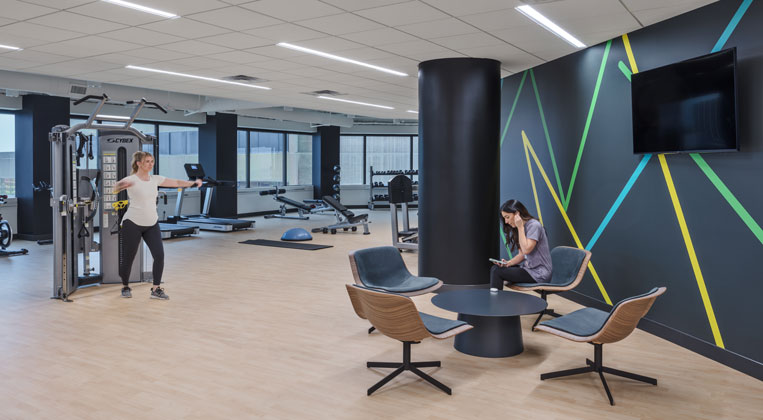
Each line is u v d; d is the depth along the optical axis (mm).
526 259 4762
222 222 11453
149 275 6609
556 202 6016
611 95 5031
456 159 5852
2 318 4918
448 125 5871
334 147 16625
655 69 4289
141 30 4926
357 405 3158
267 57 6066
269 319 4941
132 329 4613
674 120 4125
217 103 10859
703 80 3844
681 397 3277
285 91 8734
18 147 9812
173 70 6891
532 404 3176
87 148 6250
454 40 5156
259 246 9398
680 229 4246
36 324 4734
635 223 4746
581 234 5531
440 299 4074
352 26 4738
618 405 3160
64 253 5594
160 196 8266
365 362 3863
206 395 3287
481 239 5914
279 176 16047
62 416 2996
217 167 12875
